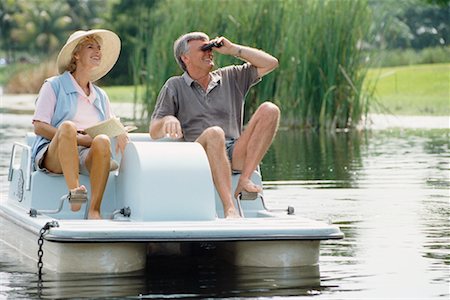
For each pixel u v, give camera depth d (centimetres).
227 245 970
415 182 1574
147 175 955
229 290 838
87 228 879
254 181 1066
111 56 1129
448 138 2377
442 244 1048
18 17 7981
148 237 874
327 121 2639
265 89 2664
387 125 2764
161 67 2775
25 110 3753
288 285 856
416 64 4538
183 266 948
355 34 2630
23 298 814
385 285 858
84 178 1063
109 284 862
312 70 2644
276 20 2666
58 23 7994
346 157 1966
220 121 1095
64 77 1099
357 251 1013
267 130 1048
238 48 1102
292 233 895
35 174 1052
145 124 2653
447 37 4794
